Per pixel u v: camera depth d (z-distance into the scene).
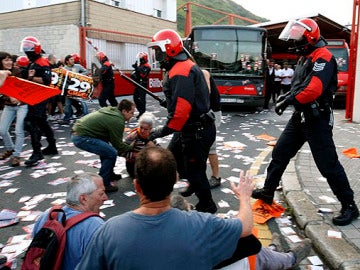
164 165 1.71
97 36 16.88
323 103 3.78
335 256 3.22
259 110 14.23
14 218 4.36
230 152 7.50
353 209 3.83
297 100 3.72
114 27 18.61
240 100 12.70
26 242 3.80
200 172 4.00
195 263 1.71
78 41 16.12
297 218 4.11
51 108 11.69
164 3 25.72
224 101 12.75
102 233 1.71
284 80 16.69
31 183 5.62
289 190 4.80
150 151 1.77
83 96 10.46
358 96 10.74
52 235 2.28
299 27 3.70
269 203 4.39
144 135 5.41
